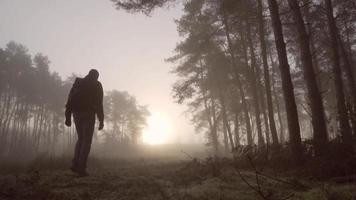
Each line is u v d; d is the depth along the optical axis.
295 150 4.55
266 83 11.84
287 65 5.38
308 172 3.55
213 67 16.95
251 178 3.35
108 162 7.45
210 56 16.27
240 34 13.82
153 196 2.39
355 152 3.69
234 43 15.02
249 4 9.99
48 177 3.29
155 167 5.29
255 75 15.80
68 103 3.76
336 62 10.59
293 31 13.03
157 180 3.29
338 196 2.16
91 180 3.18
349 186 2.50
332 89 19.09
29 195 2.31
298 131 4.75
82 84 3.78
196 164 4.65
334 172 3.28
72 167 3.63
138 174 3.90
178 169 4.62
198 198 2.29
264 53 11.92
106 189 2.70
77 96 3.73
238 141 21.17
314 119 6.03
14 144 38.66
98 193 2.51
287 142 5.11
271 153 5.06
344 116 4.73
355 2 11.73
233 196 2.33
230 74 17.55
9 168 4.58
